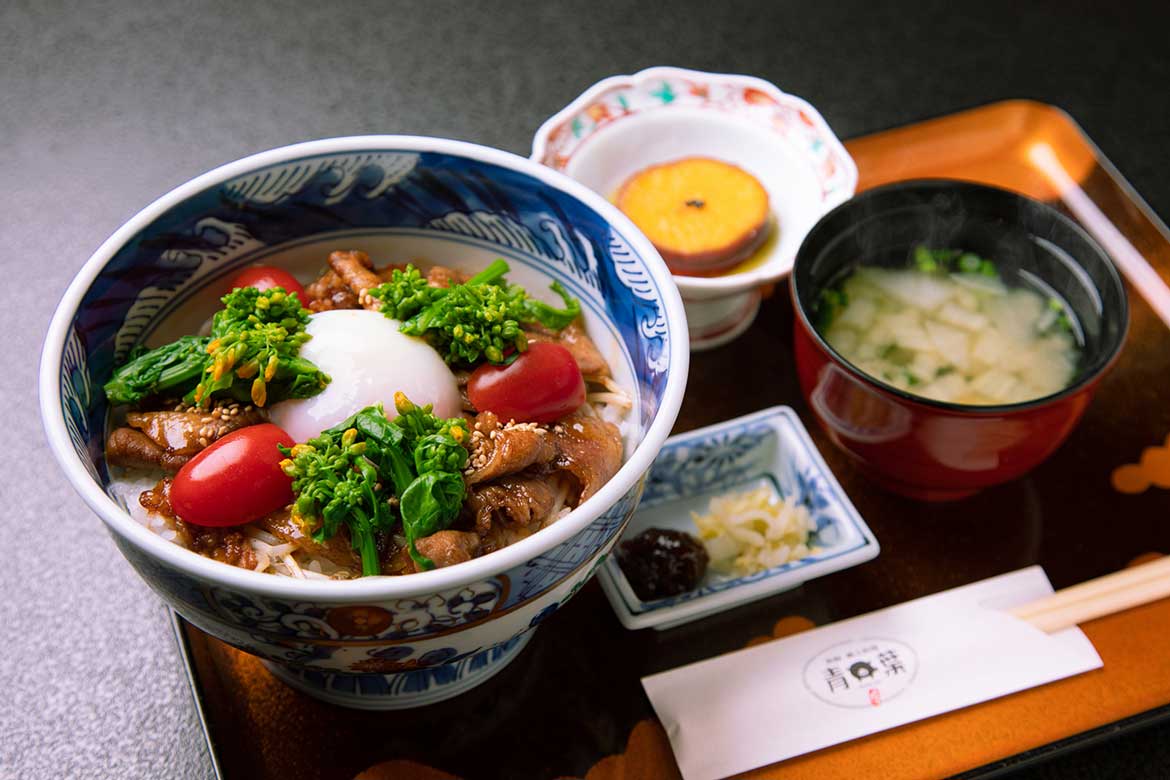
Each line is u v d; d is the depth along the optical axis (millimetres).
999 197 510
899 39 685
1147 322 551
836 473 520
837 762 442
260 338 419
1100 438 522
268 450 408
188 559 365
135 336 444
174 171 623
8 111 643
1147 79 670
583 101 572
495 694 456
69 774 444
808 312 486
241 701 449
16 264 582
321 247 472
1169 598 479
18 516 496
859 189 588
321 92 655
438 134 638
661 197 555
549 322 454
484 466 407
